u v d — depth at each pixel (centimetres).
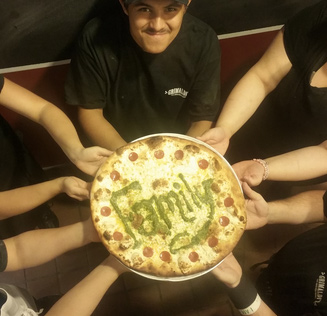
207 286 164
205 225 94
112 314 160
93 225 95
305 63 103
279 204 107
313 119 115
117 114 126
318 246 104
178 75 114
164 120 130
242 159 166
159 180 97
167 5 89
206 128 124
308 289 101
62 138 106
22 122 153
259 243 174
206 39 108
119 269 99
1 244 97
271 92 121
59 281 164
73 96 118
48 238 99
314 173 106
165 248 93
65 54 131
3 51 126
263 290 128
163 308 162
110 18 105
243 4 131
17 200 104
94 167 103
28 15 119
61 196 176
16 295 95
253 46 145
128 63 110
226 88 162
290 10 136
